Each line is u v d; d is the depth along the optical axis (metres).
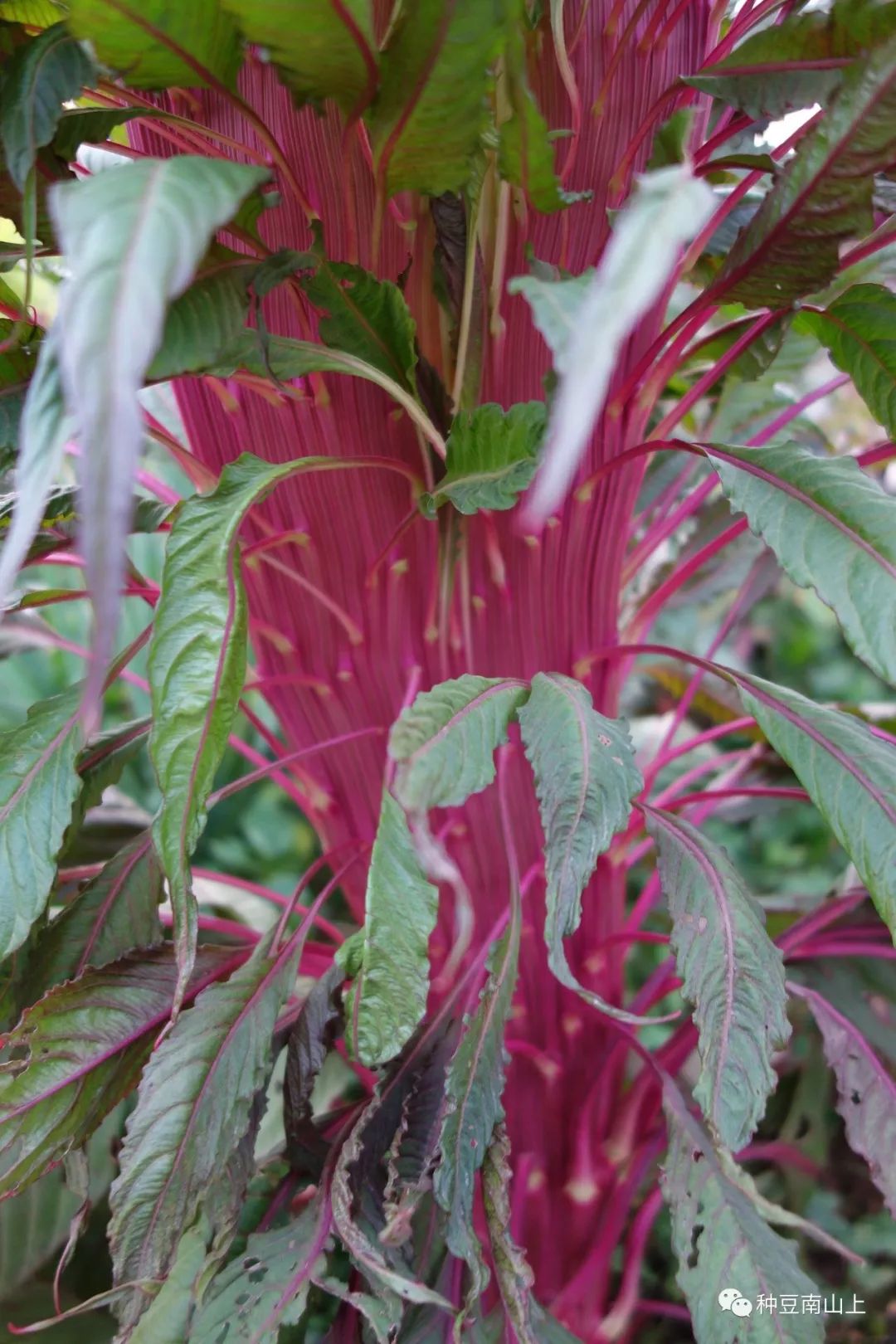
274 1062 0.40
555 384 0.32
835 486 0.32
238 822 1.05
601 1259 0.45
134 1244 0.32
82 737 0.36
